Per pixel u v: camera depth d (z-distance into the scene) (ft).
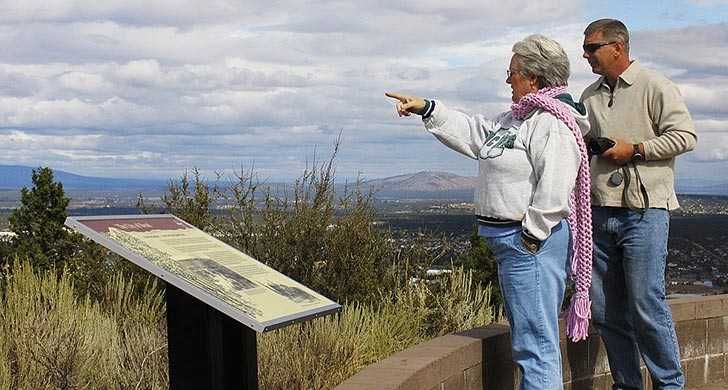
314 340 19.44
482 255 30.07
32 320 19.12
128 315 22.29
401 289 26.78
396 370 13.70
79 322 19.65
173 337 10.96
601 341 18.61
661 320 16.21
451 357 14.99
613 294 16.81
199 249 11.82
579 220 14.82
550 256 13.94
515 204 13.93
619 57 16.10
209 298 10.15
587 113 15.43
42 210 40.22
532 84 14.38
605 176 16.08
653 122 15.89
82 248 27.61
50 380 17.87
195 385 10.96
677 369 16.49
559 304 14.26
